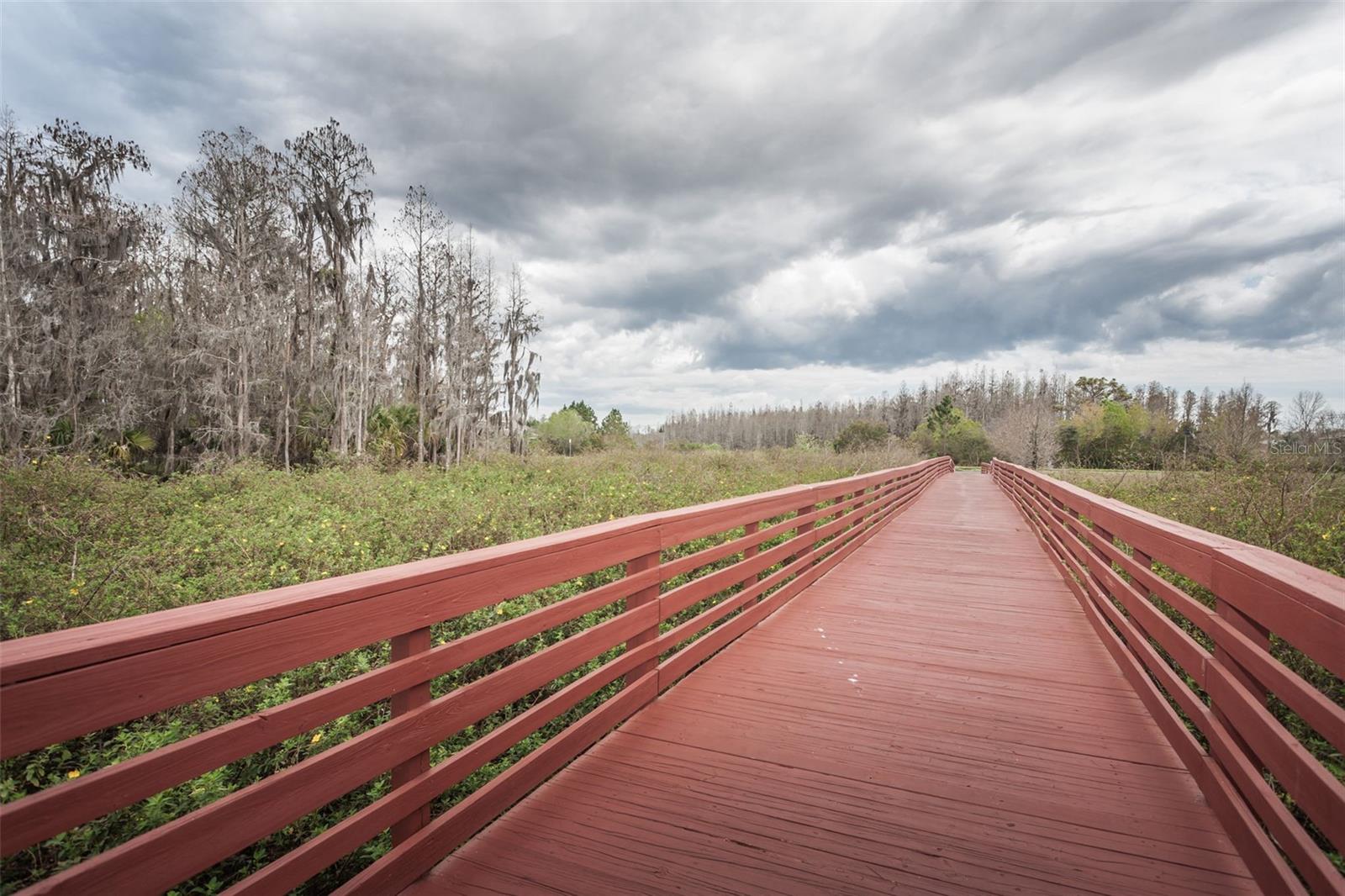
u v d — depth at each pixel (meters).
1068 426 54.72
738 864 2.21
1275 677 1.97
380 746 1.94
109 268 25.23
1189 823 2.46
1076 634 4.97
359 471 16.19
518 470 17.52
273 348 28.19
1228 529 6.93
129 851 1.34
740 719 3.41
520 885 2.09
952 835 2.39
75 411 22.56
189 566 6.82
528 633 2.59
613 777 2.80
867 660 4.38
